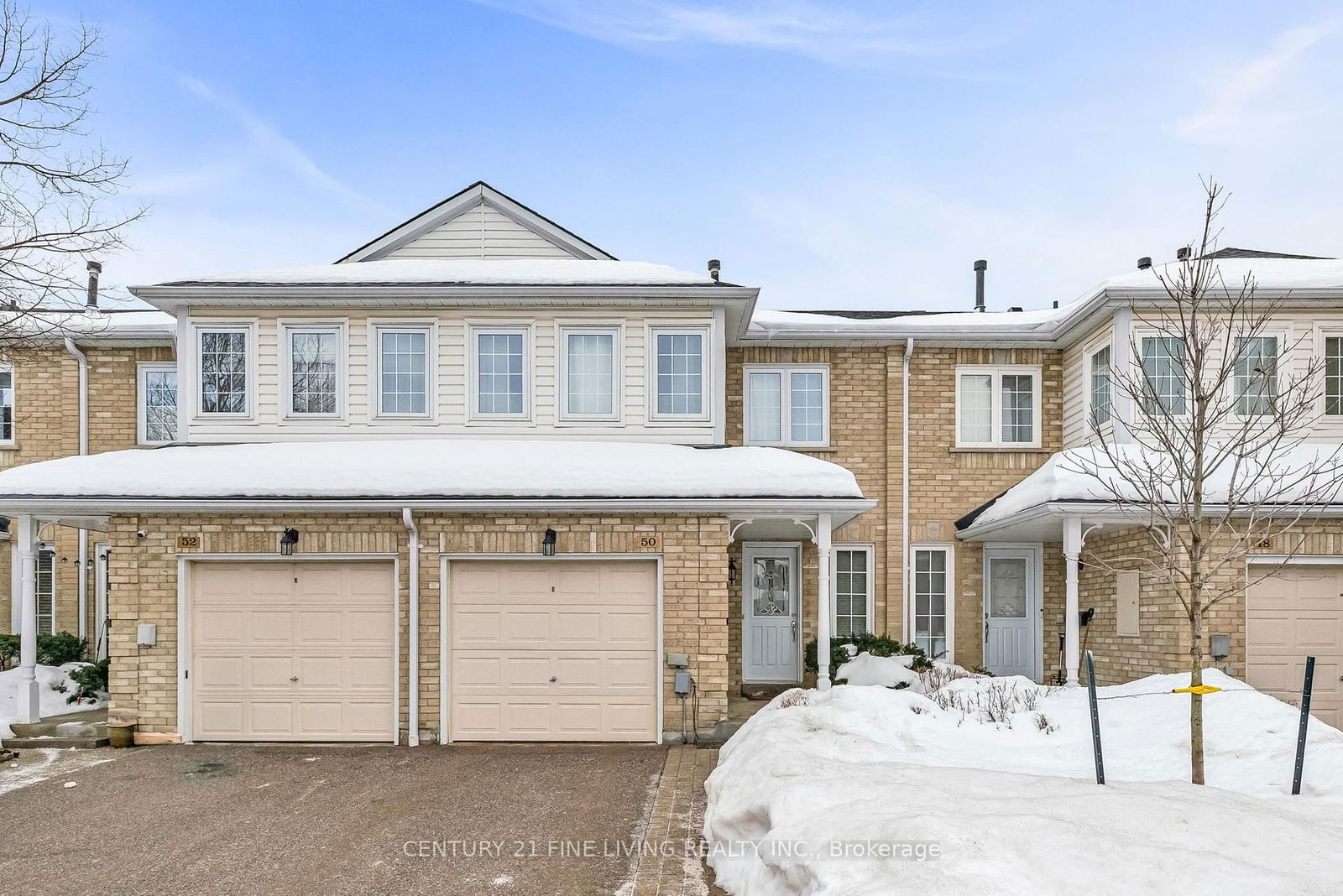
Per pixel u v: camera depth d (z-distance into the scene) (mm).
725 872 5727
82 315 14414
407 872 6129
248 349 11656
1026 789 5484
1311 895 3830
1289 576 10664
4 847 6680
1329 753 6602
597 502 10078
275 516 10305
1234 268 12438
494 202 13227
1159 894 3898
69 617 14320
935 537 14000
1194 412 7770
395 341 11781
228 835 6918
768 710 9461
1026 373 14320
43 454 14516
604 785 8219
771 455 10938
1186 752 7273
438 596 10234
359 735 10258
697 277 12125
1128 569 11523
